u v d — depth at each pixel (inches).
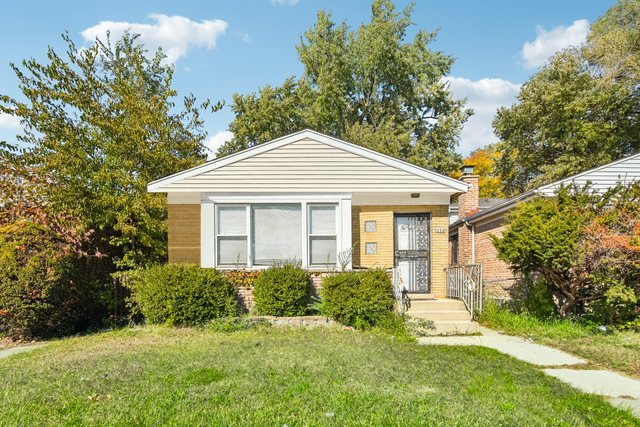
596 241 412.5
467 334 435.5
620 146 1134.4
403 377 255.0
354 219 573.0
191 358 297.9
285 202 501.4
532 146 1221.1
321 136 506.0
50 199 504.4
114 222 534.6
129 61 828.6
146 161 576.1
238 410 199.0
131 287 497.0
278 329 425.4
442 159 1341.0
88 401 213.2
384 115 1408.7
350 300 438.6
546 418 200.2
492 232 668.7
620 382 277.0
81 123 581.0
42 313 432.5
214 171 498.9
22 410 200.4
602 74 1145.4
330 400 211.2
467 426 185.0
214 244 494.0
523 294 512.7
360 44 1390.3
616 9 1189.7
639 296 436.1
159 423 186.7
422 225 577.3
